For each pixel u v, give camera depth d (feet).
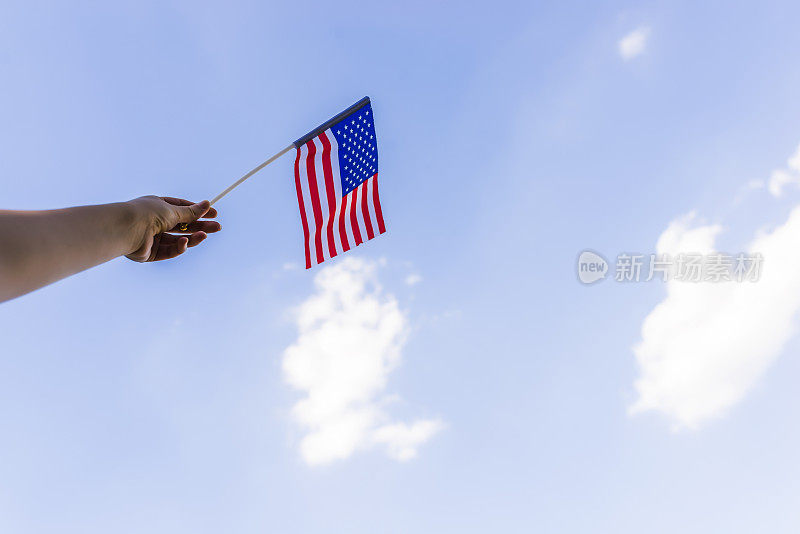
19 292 5.19
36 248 5.23
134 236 7.50
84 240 6.12
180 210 9.41
